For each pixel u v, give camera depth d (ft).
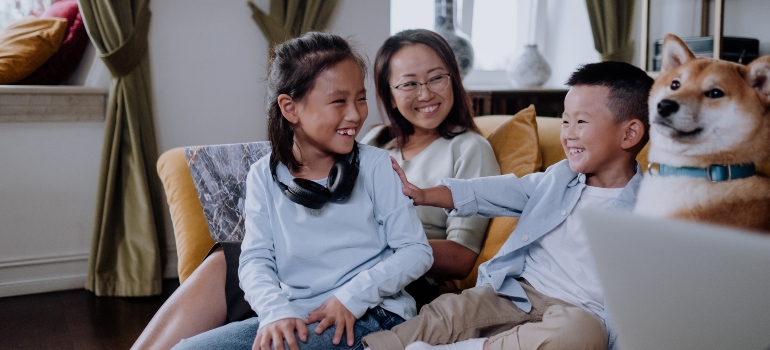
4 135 8.41
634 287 1.41
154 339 4.48
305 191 3.83
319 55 3.92
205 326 4.60
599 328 3.53
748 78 2.91
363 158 4.17
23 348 6.91
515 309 4.10
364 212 3.99
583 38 11.05
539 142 5.86
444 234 5.38
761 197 2.85
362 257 3.94
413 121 5.66
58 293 8.83
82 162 8.87
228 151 5.90
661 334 1.40
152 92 9.01
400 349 3.61
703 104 3.03
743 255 1.24
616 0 10.07
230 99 9.45
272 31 9.32
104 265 8.67
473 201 4.45
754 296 1.25
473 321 3.94
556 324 3.51
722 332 1.31
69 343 7.07
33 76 8.81
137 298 8.64
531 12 11.82
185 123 9.25
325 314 3.62
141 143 8.77
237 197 5.70
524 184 4.50
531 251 4.42
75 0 9.34
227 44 9.32
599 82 3.99
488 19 11.71
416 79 5.52
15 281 8.70
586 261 4.05
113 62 8.38
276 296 3.65
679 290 1.34
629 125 3.97
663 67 3.37
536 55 10.78
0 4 9.48
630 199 3.97
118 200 8.78
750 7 7.54
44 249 8.83
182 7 9.01
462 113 5.75
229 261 4.76
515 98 9.77
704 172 3.03
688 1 8.54
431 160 5.62
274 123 4.12
